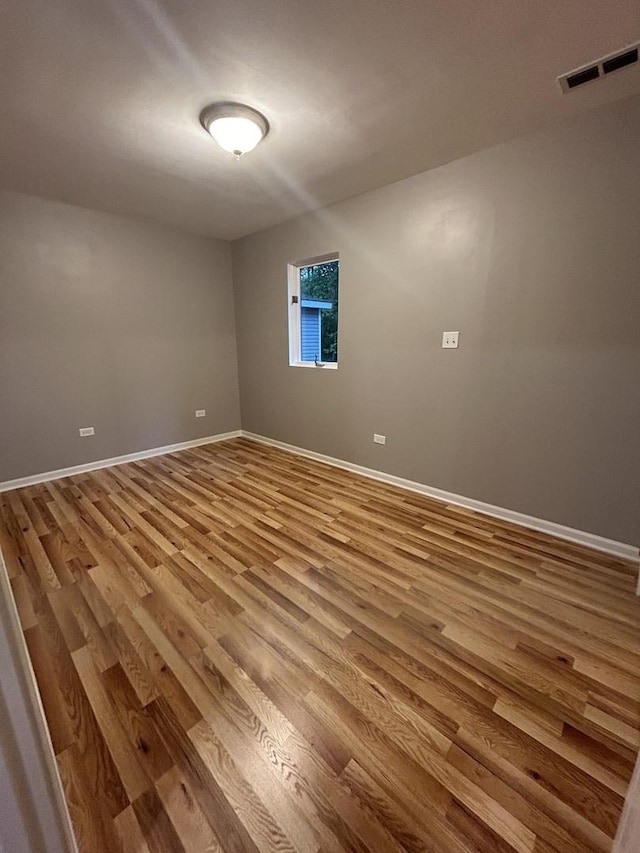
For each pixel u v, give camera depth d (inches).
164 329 155.8
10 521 99.7
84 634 60.9
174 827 36.7
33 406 126.0
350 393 133.9
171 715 47.7
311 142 85.3
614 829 36.3
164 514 103.7
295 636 60.4
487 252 92.5
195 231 155.7
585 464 85.4
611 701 49.6
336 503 110.7
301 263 146.0
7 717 20.0
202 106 71.9
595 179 75.6
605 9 51.1
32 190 113.0
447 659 56.0
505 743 44.3
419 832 36.3
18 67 60.5
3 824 19.9
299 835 36.1
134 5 49.3
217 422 181.5
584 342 81.7
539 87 67.3
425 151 89.9
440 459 111.7
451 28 54.2
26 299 120.9
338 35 55.1
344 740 44.6
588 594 70.4
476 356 99.0
